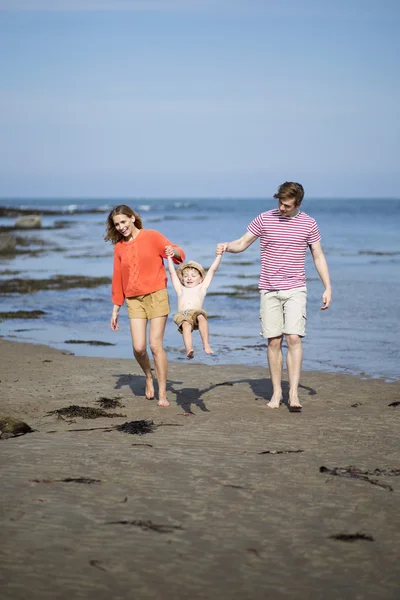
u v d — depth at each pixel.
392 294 16.94
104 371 8.66
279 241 6.63
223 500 4.23
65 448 5.34
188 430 5.96
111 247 36.09
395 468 4.89
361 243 37.12
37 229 55.03
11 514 3.96
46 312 14.75
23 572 3.28
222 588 3.17
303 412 6.69
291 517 3.98
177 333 12.21
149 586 3.17
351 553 3.53
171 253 6.77
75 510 4.04
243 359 9.71
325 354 9.93
